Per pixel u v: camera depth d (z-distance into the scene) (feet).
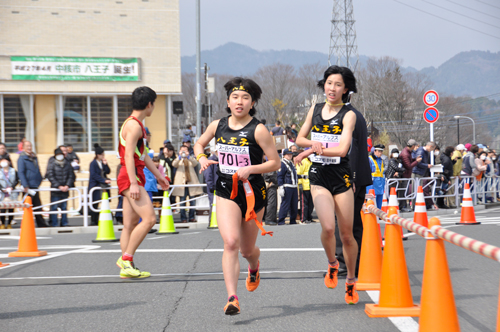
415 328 15.79
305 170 51.55
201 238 38.55
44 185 67.77
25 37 70.33
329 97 19.36
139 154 24.31
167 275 24.85
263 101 283.79
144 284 22.94
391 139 239.09
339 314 17.57
